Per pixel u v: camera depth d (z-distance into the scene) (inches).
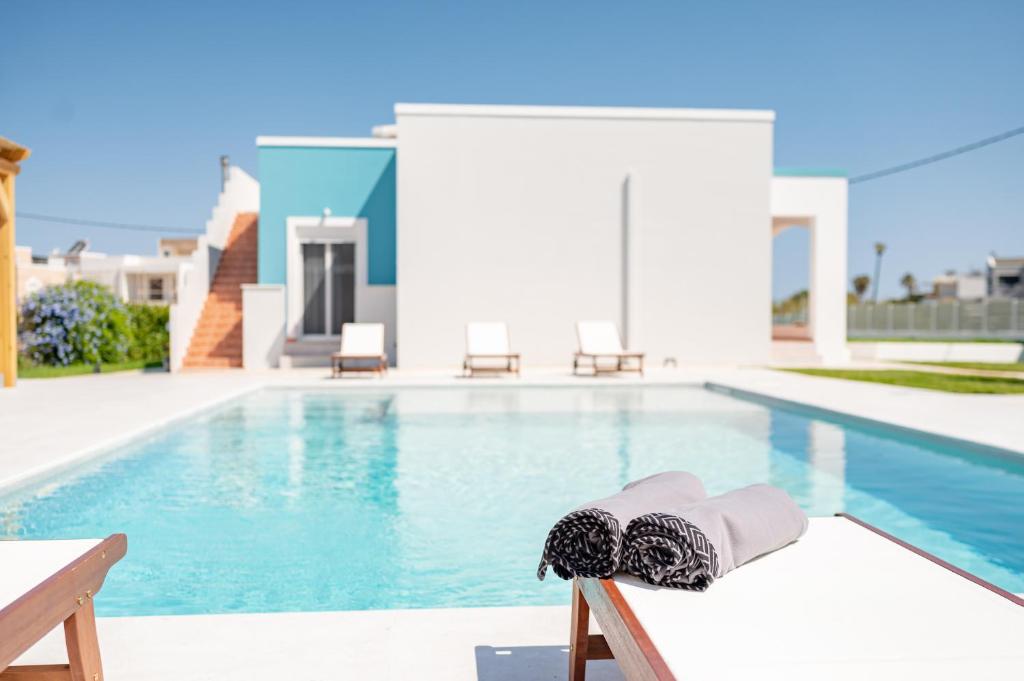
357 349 472.4
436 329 534.3
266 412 333.7
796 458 236.1
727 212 548.7
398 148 531.8
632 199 541.6
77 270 1008.9
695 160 546.9
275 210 566.9
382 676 81.8
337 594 123.4
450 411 339.3
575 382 421.1
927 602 64.8
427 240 533.6
